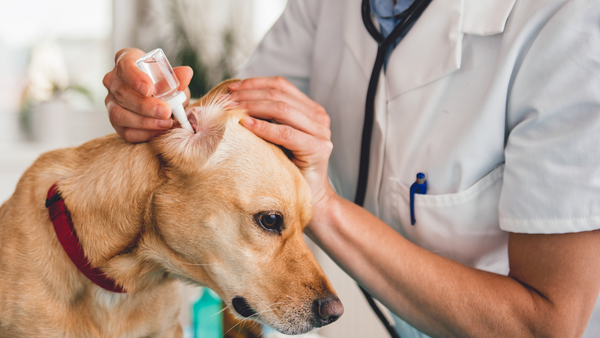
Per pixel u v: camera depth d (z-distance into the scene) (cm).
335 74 113
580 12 75
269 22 262
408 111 96
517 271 82
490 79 87
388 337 214
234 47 242
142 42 228
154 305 95
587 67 73
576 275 74
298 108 89
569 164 73
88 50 233
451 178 91
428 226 94
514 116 85
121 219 82
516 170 79
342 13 112
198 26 236
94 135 239
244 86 95
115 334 89
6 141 217
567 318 74
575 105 74
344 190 117
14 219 84
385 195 101
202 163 81
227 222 81
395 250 84
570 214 73
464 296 80
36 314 80
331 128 113
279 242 84
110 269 83
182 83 80
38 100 223
